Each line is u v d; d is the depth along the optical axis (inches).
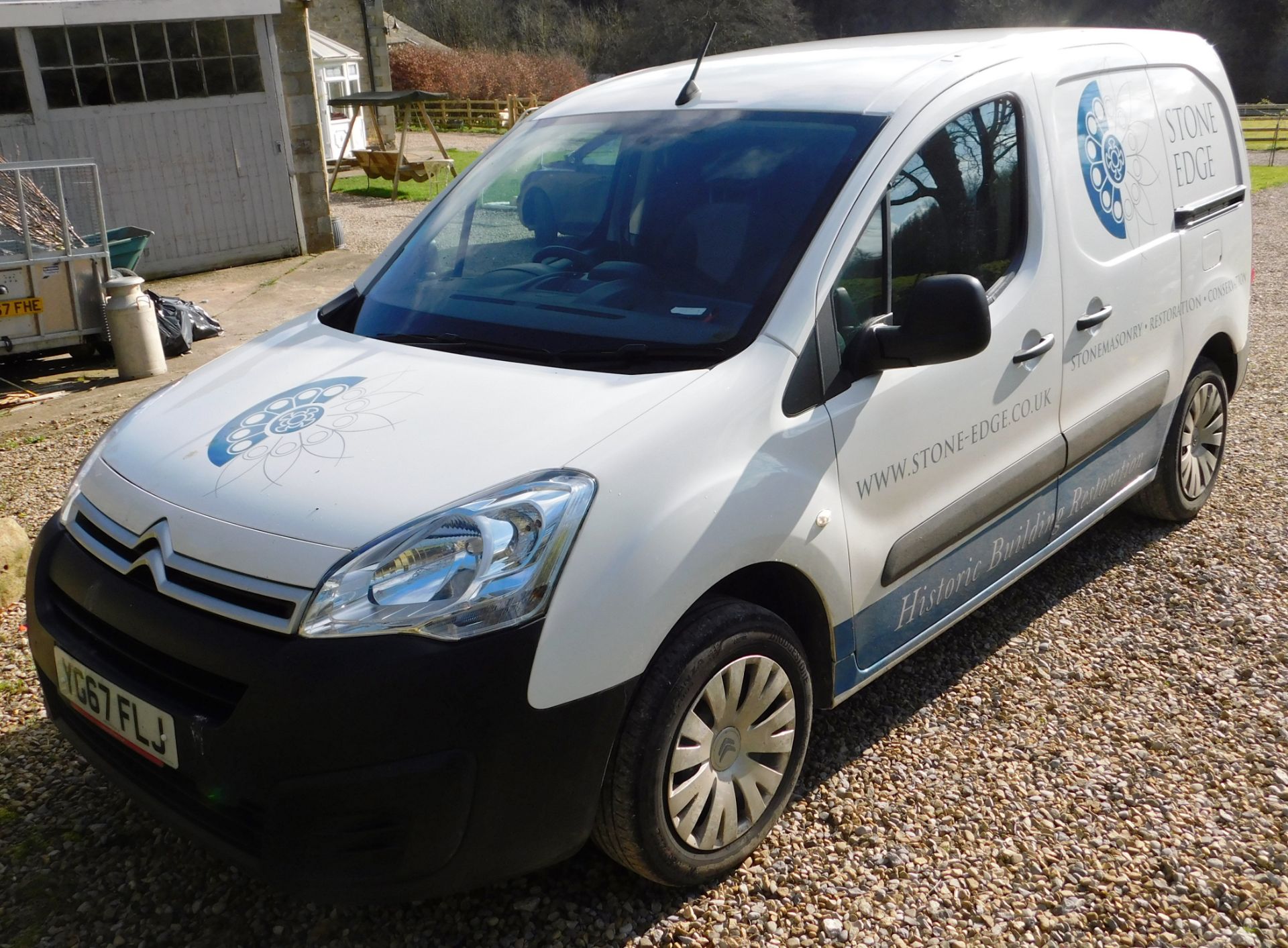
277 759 82.4
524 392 99.4
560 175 130.4
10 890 105.1
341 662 81.7
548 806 87.7
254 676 82.8
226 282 455.2
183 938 99.1
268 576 85.3
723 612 97.0
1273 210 664.4
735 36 2315.5
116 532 96.3
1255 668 141.6
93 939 98.8
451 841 84.9
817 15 2534.5
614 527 88.4
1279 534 181.0
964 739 127.4
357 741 81.7
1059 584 166.2
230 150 483.2
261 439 98.4
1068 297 136.0
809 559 103.2
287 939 98.8
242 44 475.2
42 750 128.3
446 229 134.6
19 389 299.1
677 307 108.7
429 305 121.5
